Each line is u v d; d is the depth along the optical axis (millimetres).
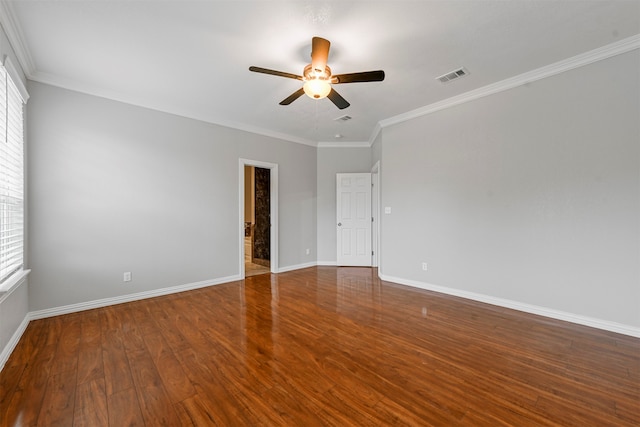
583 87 2756
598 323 2701
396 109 4090
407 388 1833
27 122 2900
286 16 2145
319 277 4879
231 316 3078
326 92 2500
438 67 2930
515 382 1888
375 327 2779
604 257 2668
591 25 2281
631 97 2512
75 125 3213
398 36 2404
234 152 4629
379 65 2879
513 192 3232
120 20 2180
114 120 3479
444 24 2252
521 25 2273
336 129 5035
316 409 1645
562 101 2883
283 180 5336
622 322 2578
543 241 3027
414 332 2660
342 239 5805
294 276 4957
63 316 3064
